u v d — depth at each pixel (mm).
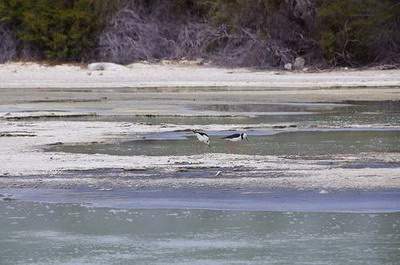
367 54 141625
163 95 108875
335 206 41281
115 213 40656
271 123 75250
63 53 152250
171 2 160750
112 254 33969
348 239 35719
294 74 135000
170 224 38406
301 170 50281
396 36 140375
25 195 44656
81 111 87500
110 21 154875
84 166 52156
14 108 91250
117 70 142625
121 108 90625
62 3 155375
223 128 71750
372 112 84562
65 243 35500
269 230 37281
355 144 61656
